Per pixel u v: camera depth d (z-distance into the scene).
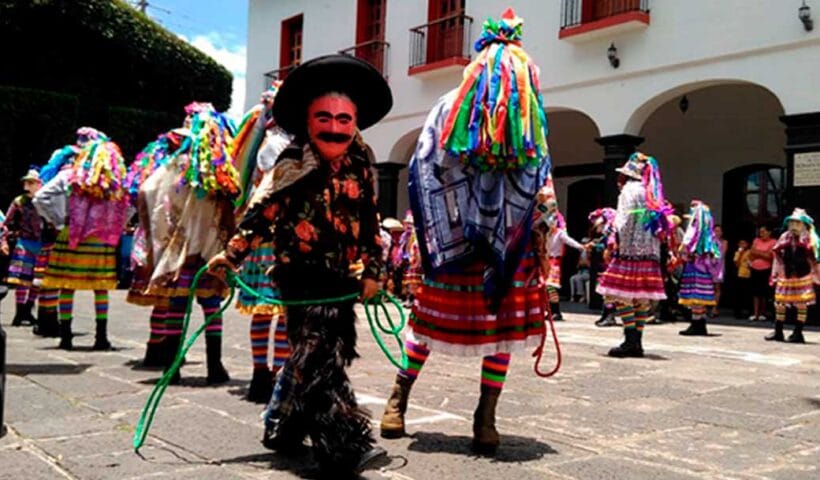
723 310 14.55
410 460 3.10
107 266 6.37
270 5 20.91
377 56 17.83
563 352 7.12
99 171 6.07
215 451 3.17
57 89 18.88
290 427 3.04
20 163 18.45
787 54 11.20
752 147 14.66
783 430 3.90
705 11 12.13
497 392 3.32
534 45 14.66
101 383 4.72
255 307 4.05
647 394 4.88
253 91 21.41
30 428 3.53
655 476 2.98
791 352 7.71
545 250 3.44
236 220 4.67
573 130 17.42
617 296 6.78
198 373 5.25
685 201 15.65
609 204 13.38
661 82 12.73
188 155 4.60
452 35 16.12
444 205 3.31
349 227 2.92
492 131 3.17
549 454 3.28
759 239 12.39
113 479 2.76
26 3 17.89
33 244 8.36
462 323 3.27
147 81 20.17
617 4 13.34
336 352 2.78
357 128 3.13
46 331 7.34
